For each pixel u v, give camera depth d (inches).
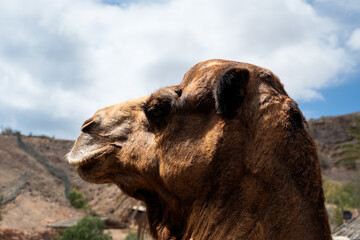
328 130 3289.9
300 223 98.0
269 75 113.3
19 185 2000.5
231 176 106.7
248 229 100.7
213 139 109.3
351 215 1194.6
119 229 1211.2
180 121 117.8
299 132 105.3
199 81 117.0
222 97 108.2
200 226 110.9
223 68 116.5
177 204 123.3
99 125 140.4
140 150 129.0
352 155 911.7
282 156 102.3
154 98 124.9
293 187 100.7
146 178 129.6
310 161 103.8
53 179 2404.0
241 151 106.6
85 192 2289.6
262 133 104.5
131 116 137.5
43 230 1507.1
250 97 108.7
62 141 3198.8
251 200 102.7
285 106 106.8
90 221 888.3
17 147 2723.9
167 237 127.6
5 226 1428.4
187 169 113.1
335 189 1381.6
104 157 135.9
